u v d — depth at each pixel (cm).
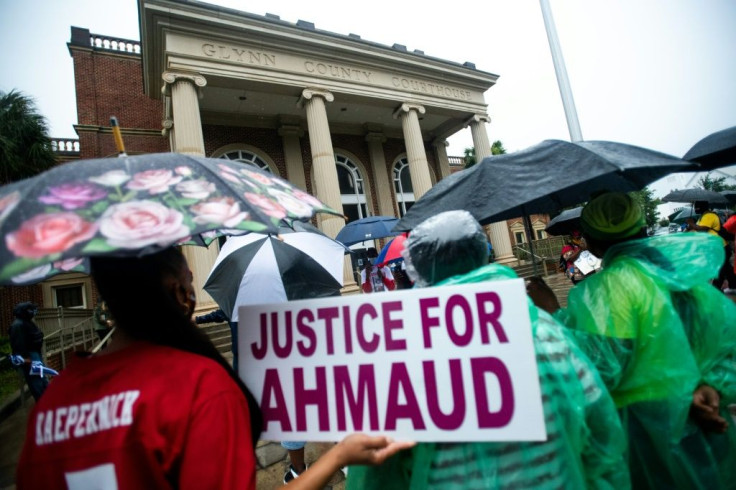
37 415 80
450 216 112
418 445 98
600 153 139
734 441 130
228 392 81
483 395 89
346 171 1480
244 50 1025
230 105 1201
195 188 83
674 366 116
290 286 255
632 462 132
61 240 63
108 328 631
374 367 97
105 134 1301
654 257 132
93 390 78
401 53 1291
